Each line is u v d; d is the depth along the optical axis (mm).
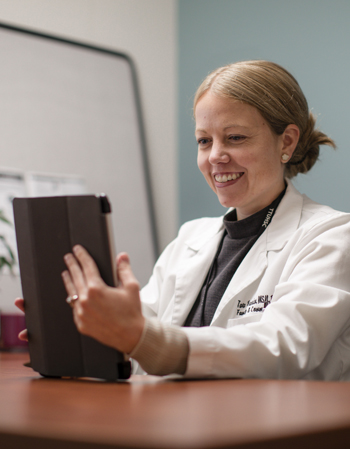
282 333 942
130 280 788
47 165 2705
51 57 2779
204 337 850
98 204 795
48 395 651
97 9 2996
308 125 1422
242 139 1281
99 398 620
